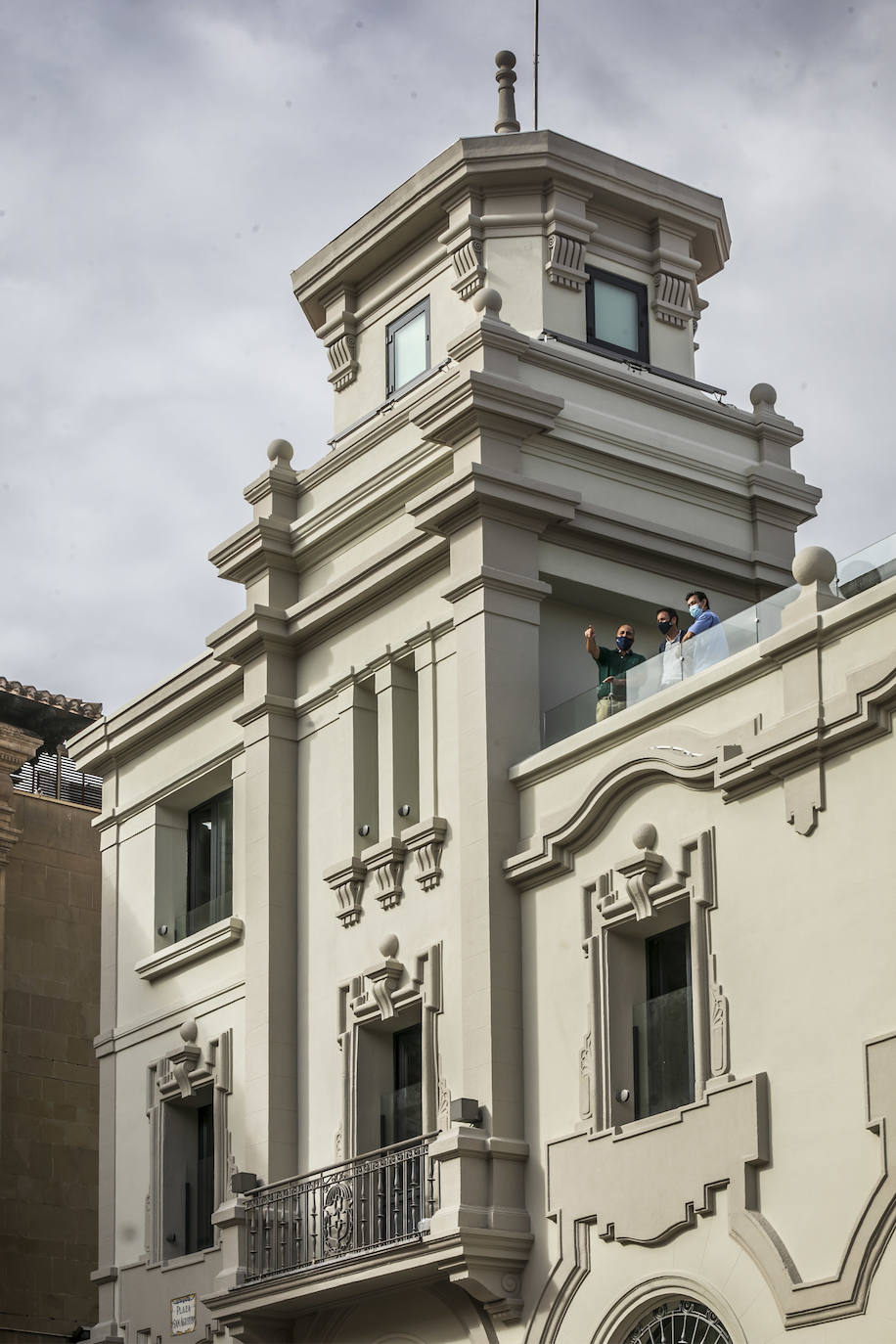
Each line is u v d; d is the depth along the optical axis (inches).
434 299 1157.7
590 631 965.8
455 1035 963.3
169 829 1250.6
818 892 811.4
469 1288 900.0
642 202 1163.9
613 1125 878.4
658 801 891.4
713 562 1069.8
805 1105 796.6
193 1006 1170.6
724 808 861.2
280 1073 1061.1
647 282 1170.6
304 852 1095.6
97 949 1453.0
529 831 956.6
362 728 1075.3
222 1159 1114.7
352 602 1077.8
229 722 1191.6
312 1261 997.2
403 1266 924.0
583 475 1034.7
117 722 1284.4
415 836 1001.5
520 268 1126.4
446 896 987.9
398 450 1082.1
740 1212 806.5
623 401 1067.9
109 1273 1185.4
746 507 1099.9
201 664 1204.5
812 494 1114.7
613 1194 867.4
